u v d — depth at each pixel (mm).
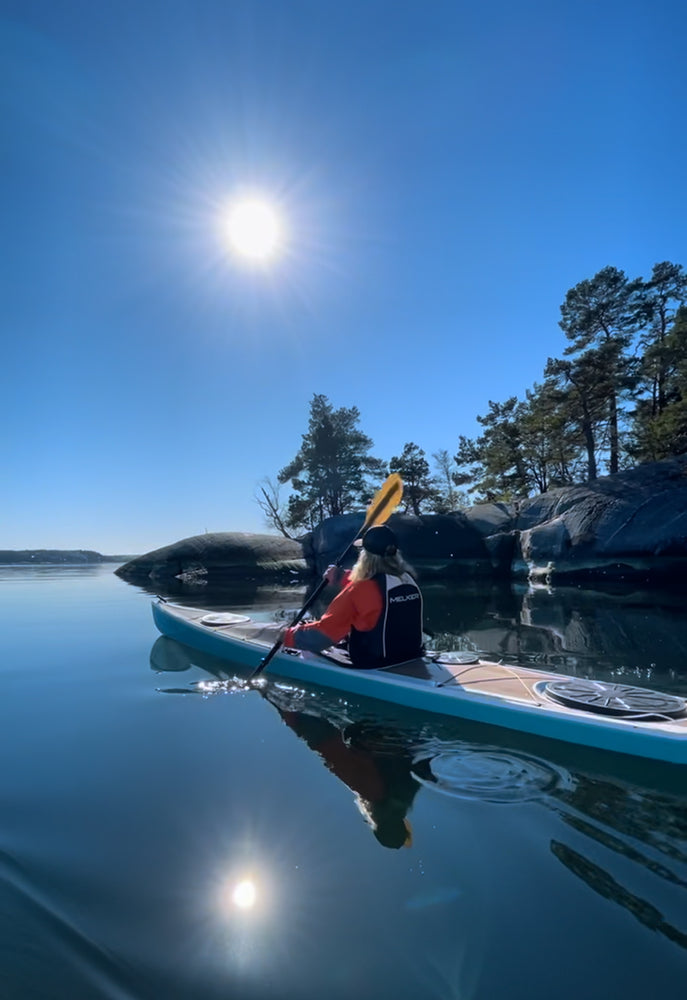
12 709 3219
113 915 1411
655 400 22234
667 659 4309
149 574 16125
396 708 2982
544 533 12773
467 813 1884
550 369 20000
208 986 1179
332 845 1696
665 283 22531
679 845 1681
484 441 29109
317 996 1140
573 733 2404
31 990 1180
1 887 1534
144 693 3492
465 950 1244
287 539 17484
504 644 4957
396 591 3262
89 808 1987
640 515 11438
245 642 4090
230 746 2570
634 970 1180
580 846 1671
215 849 1697
